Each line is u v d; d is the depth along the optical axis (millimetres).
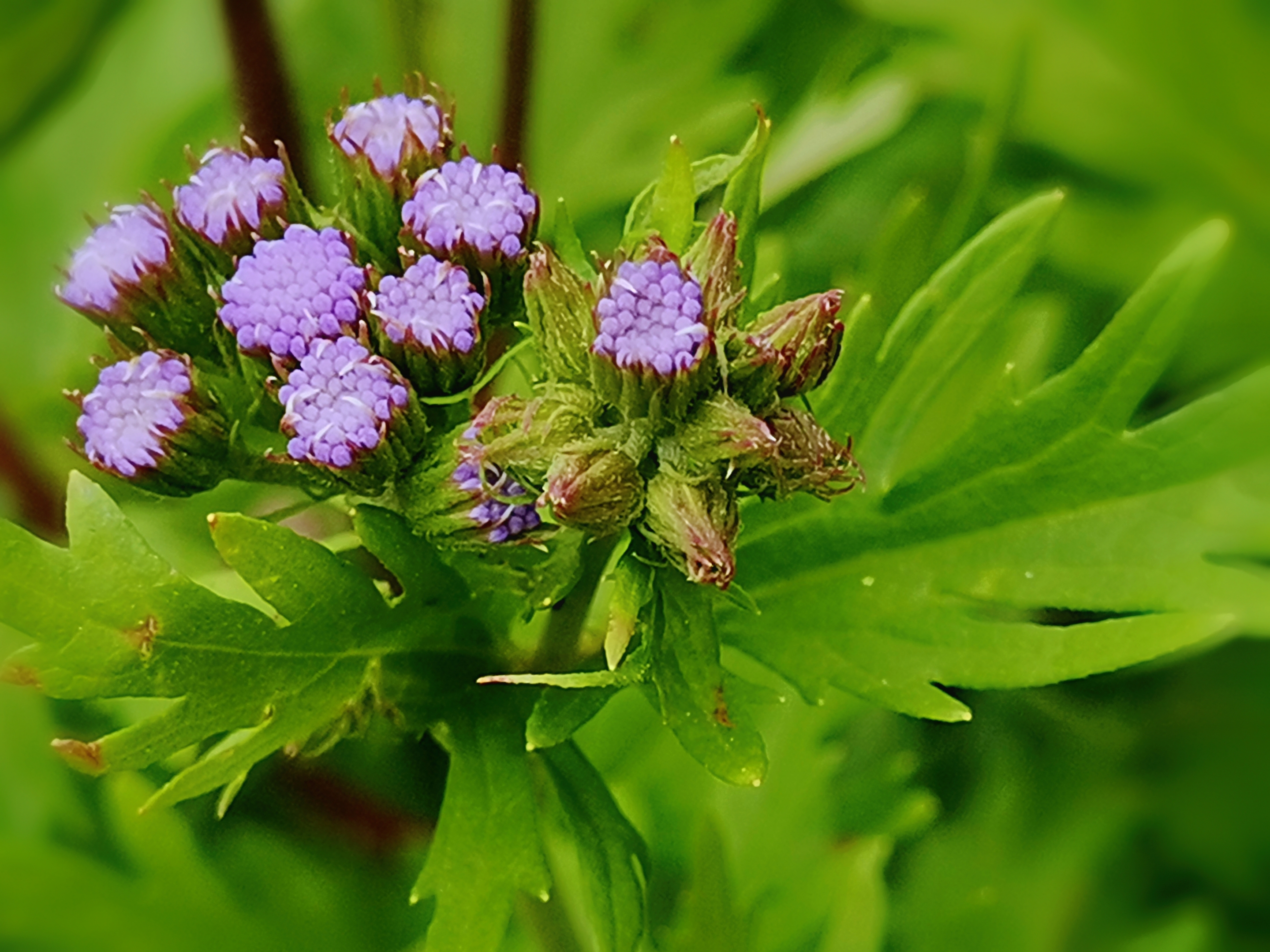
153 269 148
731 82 184
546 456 140
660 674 141
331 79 182
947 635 146
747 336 141
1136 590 144
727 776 141
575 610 147
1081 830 176
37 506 170
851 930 163
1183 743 179
